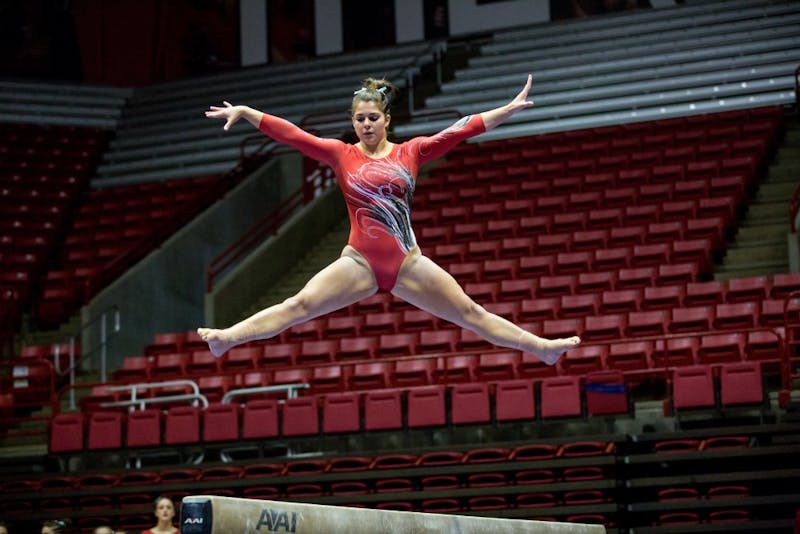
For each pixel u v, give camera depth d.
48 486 20.50
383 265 7.68
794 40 34.81
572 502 17.94
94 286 29.09
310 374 23.08
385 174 7.73
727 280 24.34
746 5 36.91
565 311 24.00
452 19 40.19
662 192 28.48
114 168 37.62
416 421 20.12
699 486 17.78
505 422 19.80
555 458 18.58
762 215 27.81
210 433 20.73
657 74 35.12
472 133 7.91
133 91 41.47
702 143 30.94
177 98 40.75
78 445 21.41
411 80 38.44
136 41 41.97
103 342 27.17
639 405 20.92
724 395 18.91
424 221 29.91
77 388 25.92
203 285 31.61
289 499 18.55
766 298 23.02
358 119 7.83
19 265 30.47
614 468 18.25
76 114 40.16
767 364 20.28
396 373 22.05
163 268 30.09
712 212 27.22
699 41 35.88
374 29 40.97
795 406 18.73
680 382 19.17
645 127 32.50
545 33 38.66
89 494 19.77
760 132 30.69
